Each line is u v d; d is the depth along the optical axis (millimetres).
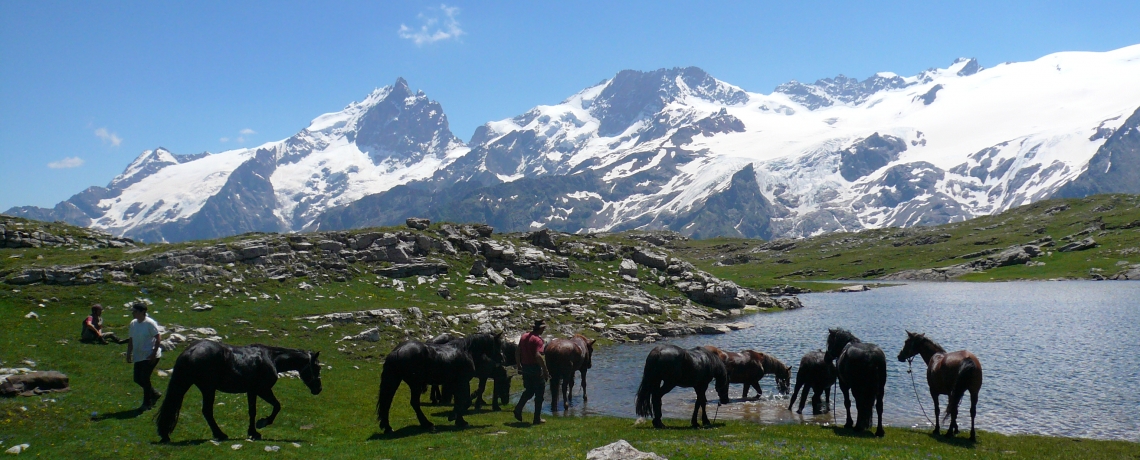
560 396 38688
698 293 87438
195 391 30453
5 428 22125
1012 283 153125
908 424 32375
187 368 22359
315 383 26000
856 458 21516
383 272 67250
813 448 22781
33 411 24125
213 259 57719
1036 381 42844
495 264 76562
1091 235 197250
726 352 38062
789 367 40375
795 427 29125
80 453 20359
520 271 76500
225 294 53188
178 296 50688
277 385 33688
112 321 41750
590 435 25703
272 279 58656
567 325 62906
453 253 75938
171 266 54406
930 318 82625
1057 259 178875
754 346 59406
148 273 53125
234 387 23594
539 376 29953
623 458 19578
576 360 33844
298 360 25641
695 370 28750
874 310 94500
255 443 22781
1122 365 47656
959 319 80812
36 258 55000
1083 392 39500
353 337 46688
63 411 24688
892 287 154125
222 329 43594
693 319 75812
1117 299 100750
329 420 28578
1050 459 23422
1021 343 59469
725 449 22172
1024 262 181625
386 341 47469
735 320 80188
